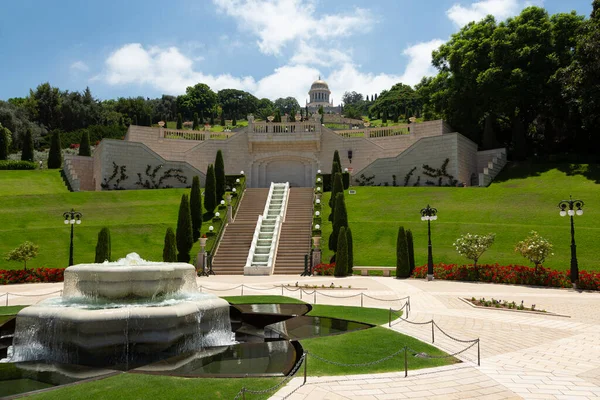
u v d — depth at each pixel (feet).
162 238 122.31
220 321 44.45
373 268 100.01
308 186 192.54
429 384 28.17
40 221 127.24
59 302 45.68
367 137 196.03
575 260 78.38
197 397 25.50
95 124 372.79
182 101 501.56
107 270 44.57
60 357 37.50
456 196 140.77
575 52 155.33
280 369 31.89
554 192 130.52
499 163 173.06
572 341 39.60
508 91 174.91
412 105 485.15
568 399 25.54
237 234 122.72
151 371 31.83
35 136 297.94
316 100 615.57
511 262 98.02
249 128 191.11
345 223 112.57
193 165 188.65
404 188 155.22
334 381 28.68
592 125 169.58
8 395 27.63
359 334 41.57
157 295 46.50
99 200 146.41
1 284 87.40
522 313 53.36
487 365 32.42
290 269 104.83
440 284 83.41
